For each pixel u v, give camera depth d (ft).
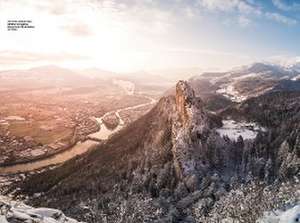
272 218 184.34
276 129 447.01
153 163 428.15
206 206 322.55
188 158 400.47
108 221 303.89
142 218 299.79
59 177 561.02
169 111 514.27
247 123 506.48
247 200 219.82
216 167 403.95
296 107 509.35
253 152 413.18
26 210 191.31
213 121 488.02
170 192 376.68
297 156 365.61
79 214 361.71
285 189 212.43
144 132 534.37
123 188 408.87
